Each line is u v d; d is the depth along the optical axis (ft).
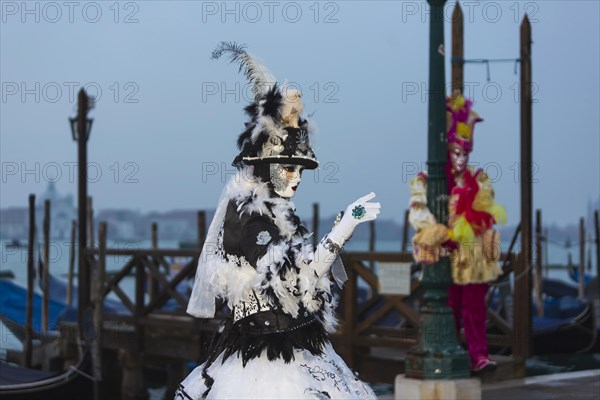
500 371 47.47
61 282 114.52
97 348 69.00
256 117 19.42
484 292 46.29
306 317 18.94
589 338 85.56
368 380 61.31
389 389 69.00
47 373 67.15
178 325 73.72
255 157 19.15
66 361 80.33
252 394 18.35
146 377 89.86
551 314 96.68
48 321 89.04
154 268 77.82
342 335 61.82
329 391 18.54
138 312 78.48
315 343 18.95
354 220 17.74
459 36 51.24
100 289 71.92
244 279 18.79
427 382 38.93
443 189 40.19
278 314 18.76
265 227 18.47
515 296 53.06
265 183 19.20
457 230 43.80
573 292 117.39
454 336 39.86
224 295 19.20
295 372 18.56
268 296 18.07
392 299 59.57
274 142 19.13
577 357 85.40
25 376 65.98
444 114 40.14
